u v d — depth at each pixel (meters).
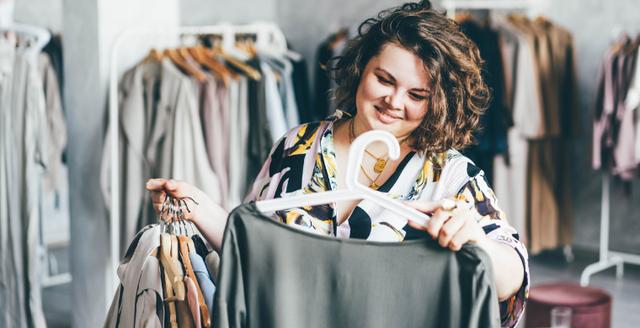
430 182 1.31
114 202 2.82
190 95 2.92
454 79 1.26
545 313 2.65
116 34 2.92
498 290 1.20
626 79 4.09
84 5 2.89
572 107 4.35
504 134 3.98
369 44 1.32
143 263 1.40
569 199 4.57
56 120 3.89
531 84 4.09
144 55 3.07
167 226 1.47
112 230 2.82
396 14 1.29
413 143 1.34
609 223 4.90
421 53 1.25
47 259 4.23
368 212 1.31
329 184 1.38
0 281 3.00
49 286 4.22
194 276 1.37
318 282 1.20
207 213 1.48
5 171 2.93
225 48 3.35
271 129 3.17
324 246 1.19
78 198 3.01
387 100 1.28
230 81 3.12
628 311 3.89
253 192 1.47
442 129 1.28
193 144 2.94
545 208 4.43
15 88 2.90
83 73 2.93
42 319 3.06
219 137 3.06
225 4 4.52
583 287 2.84
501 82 3.95
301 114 3.54
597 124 4.25
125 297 1.44
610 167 4.24
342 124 1.42
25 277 2.98
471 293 1.12
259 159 3.19
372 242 1.18
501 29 4.11
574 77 4.34
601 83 4.21
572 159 4.98
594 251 4.95
